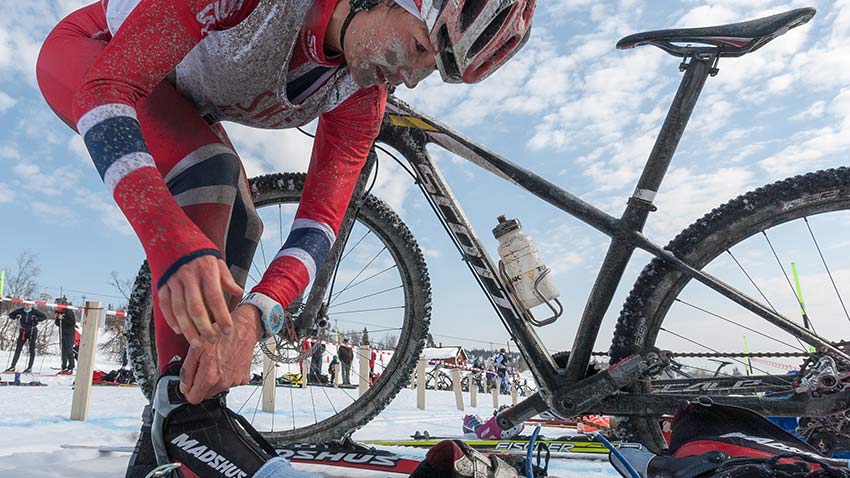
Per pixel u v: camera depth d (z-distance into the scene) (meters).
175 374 0.93
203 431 0.93
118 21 1.08
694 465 0.98
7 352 16.52
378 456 1.88
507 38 0.81
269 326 0.91
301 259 1.05
